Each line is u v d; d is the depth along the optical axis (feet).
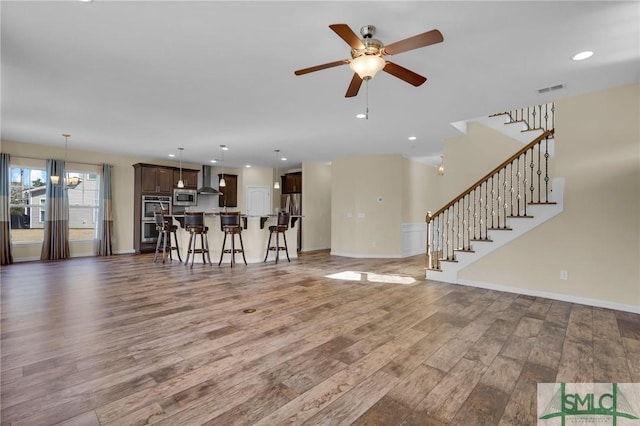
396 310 11.40
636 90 11.32
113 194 25.36
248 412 5.60
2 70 10.28
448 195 19.81
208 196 30.58
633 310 11.27
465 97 12.73
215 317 10.53
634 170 11.35
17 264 20.43
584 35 8.23
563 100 12.85
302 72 7.95
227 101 13.20
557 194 12.98
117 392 6.16
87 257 23.71
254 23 7.77
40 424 5.21
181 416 5.47
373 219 25.04
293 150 23.67
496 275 14.57
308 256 25.63
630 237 11.41
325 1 6.91
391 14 7.40
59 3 6.95
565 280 12.75
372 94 12.44
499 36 8.32
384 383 6.57
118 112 14.58
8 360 7.40
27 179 22.09
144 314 10.77
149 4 7.00
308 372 7.00
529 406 5.82
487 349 8.20
